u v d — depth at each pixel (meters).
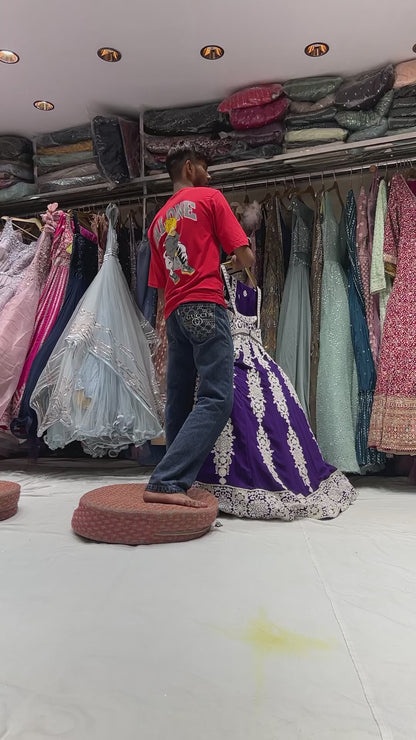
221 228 1.63
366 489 2.25
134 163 2.84
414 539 1.42
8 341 2.50
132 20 2.17
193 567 1.17
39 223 2.96
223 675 0.73
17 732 0.61
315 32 2.24
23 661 0.77
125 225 3.13
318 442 2.34
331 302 2.46
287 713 0.65
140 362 2.41
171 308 1.68
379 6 2.08
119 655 0.78
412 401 2.16
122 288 2.53
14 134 3.15
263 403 1.83
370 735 0.60
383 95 2.45
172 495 1.43
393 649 0.80
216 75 2.55
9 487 1.72
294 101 2.59
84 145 3.03
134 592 1.02
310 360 2.46
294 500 1.67
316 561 1.22
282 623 0.89
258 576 1.11
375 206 2.49
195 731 0.61
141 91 2.68
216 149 2.73
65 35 2.26
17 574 1.12
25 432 2.57
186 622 0.89
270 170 2.77
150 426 2.34
